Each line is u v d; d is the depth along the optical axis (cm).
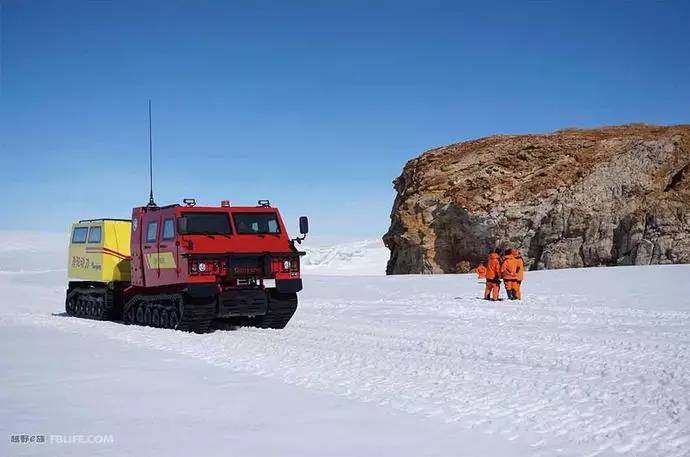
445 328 1634
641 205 4984
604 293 2464
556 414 777
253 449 645
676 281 2744
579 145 5756
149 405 812
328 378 976
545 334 1472
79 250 2300
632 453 645
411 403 826
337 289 3266
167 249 1748
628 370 1030
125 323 2023
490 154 5934
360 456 626
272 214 1812
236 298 1677
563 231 5122
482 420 753
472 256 5500
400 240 5897
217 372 1025
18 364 1095
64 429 711
